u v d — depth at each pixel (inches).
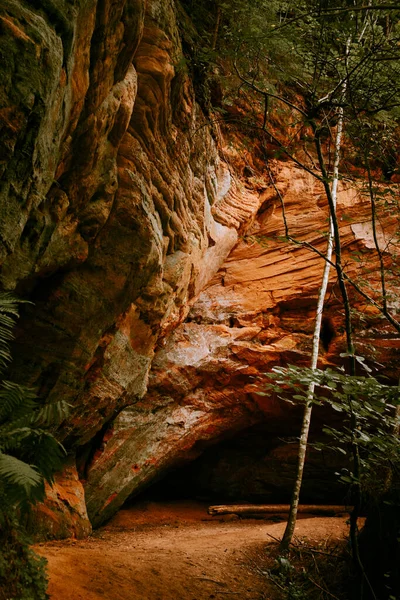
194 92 392.8
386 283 482.9
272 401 503.5
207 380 491.8
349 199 513.0
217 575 301.7
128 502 512.4
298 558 341.7
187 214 398.9
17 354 285.0
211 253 481.4
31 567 195.3
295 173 542.3
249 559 335.3
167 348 472.4
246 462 567.2
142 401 443.8
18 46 154.9
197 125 395.9
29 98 161.3
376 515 327.0
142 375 403.9
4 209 174.9
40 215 222.1
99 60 222.1
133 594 246.1
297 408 508.7
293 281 510.0
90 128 236.2
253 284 517.0
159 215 346.3
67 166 238.2
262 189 541.3
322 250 514.3
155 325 390.6
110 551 304.5
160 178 333.1
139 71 287.0
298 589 302.8
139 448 442.0
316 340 384.8
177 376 470.0
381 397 182.7
